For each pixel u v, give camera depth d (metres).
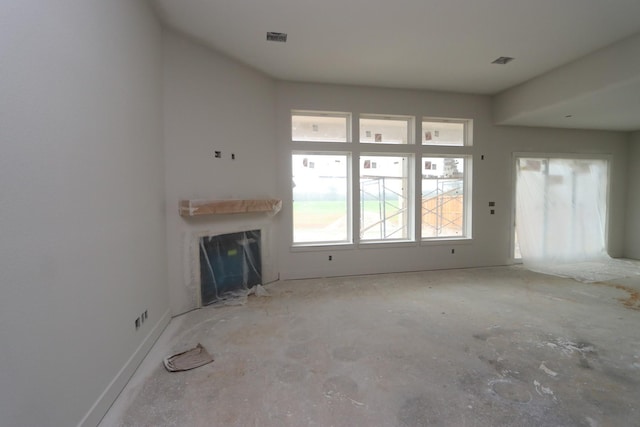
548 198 5.35
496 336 2.62
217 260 3.53
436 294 3.77
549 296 3.67
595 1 2.59
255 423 1.61
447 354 2.32
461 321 2.94
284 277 4.45
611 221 5.68
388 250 4.81
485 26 2.98
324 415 1.67
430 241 4.96
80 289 1.51
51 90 1.31
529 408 1.72
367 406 1.74
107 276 1.77
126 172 2.07
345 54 3.56
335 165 4.74
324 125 4.64
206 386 1.93
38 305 1.22
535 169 5.31
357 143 4.61
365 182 4.90
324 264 4.59
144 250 2.38
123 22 2.05
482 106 5.02
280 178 4.37
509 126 5.15
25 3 1.17
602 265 5.20
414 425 1.59
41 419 1.23
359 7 2.67
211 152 3.39
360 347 2.43
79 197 1.51
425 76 4.21
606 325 2.83
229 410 1.71
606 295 3.70
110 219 1.82
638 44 3.11
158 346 2.48
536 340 2.54
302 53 3.52
